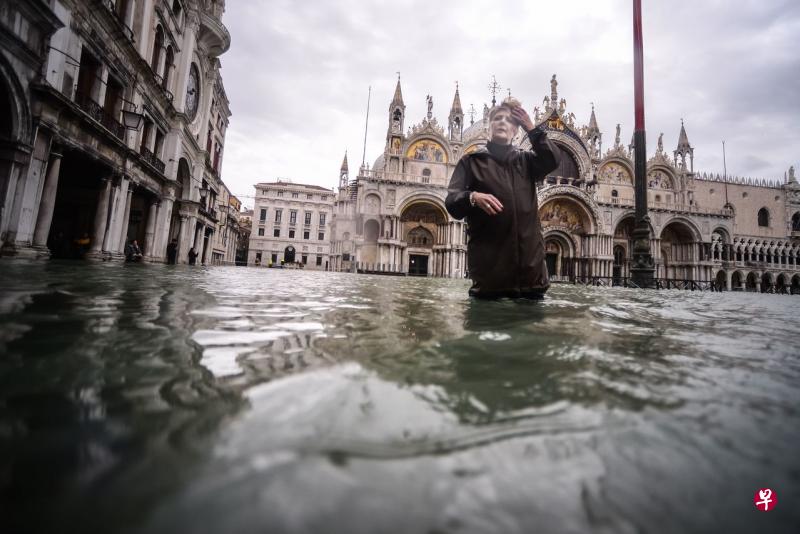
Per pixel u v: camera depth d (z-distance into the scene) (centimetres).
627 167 4706
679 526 62
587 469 79
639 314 359
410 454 79
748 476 78
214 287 512
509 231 430
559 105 4519
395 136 4250
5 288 333
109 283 460
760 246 5547
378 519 57
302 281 900
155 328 199
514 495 68
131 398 102
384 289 683
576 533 59
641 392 126
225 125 3700
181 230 2509
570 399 117
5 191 956
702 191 5466
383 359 154
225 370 132
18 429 82
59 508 55
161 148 2081
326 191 6831
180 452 74
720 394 127
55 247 1767
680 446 89
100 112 1351
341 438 84
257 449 77
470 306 370
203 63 2594
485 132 4559
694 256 4666
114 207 1542
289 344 177
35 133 1022
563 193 4222
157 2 1750
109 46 1373
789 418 108
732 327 293
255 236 6550
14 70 938
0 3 875
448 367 146
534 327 248
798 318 387
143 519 53
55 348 149
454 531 56
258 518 54
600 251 4262
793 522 65
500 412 105
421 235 4334
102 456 72
